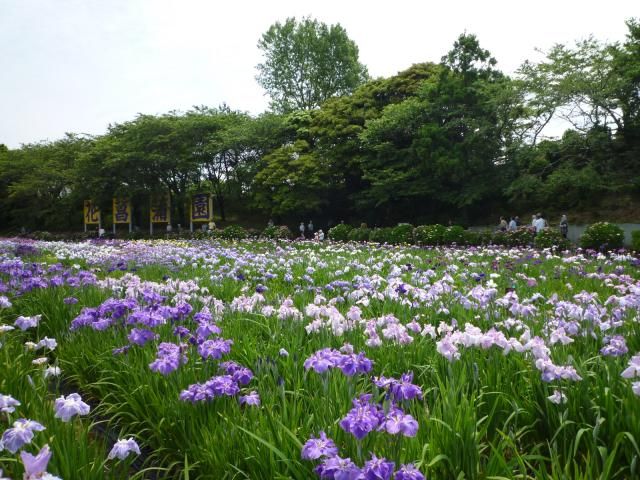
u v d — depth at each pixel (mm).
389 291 6301
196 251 16609
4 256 14344
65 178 50250
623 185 29594
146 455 3576
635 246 18188
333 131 39281
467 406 2861
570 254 16734
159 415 3480
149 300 5781
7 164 55625
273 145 44875
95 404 4562
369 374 3910
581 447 3002
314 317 5410
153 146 44406
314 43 52000
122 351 4320
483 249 17875
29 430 2430
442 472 2666
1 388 3516
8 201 55500
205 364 3738
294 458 2537
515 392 3441
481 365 3824
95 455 2834
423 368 3977
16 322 4605
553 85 28469
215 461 2814
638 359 3100
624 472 2803
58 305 6219
